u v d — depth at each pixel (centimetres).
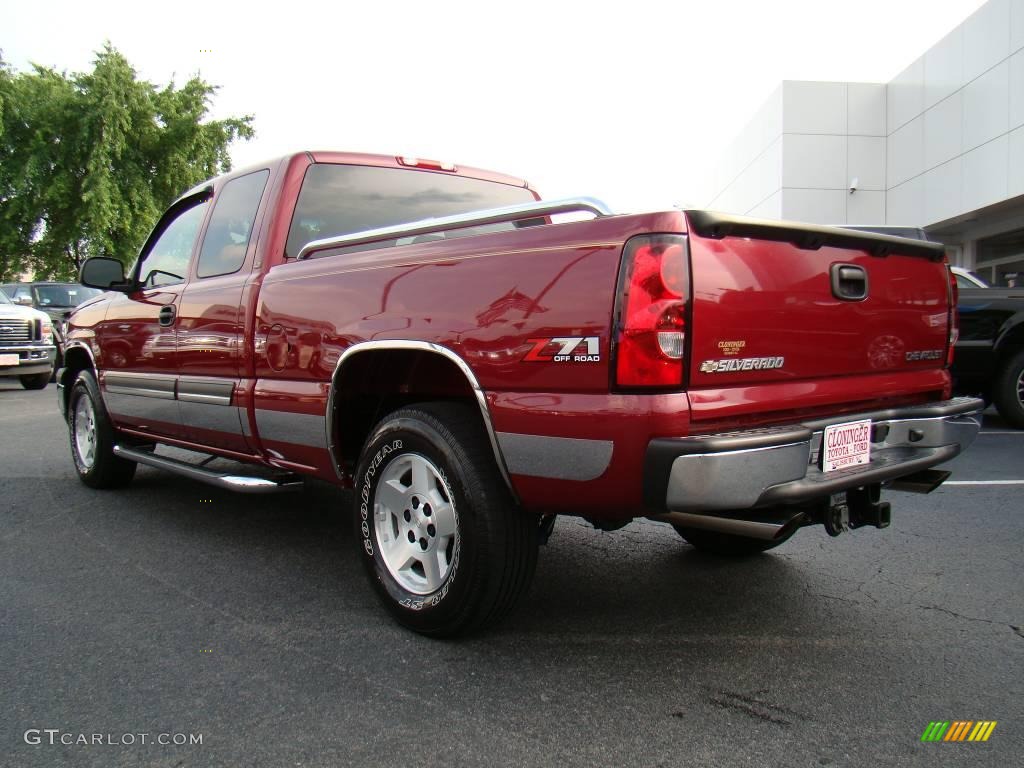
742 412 255
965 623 325
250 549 425
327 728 241
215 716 249
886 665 286
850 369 302
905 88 2005
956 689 267
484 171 482
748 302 258
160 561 405
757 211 2320
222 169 3120
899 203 2047
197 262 447
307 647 299
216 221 443
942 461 324
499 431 269
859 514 314
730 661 289
